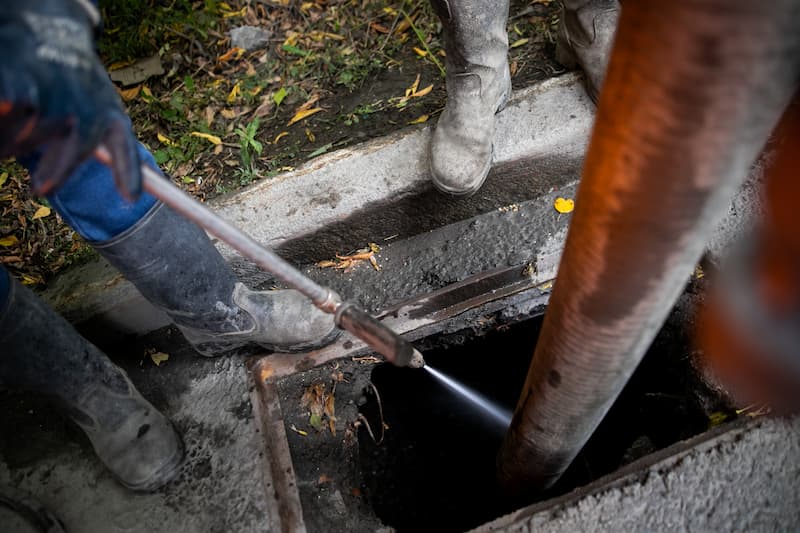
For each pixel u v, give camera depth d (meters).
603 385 1.07
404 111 2.23
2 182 2.29
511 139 1.89
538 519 1.31
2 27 0.69
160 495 1.60
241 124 2.40
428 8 2.54
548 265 1.87
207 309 1.57
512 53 2.26
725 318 1.56
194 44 2.72
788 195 1.61
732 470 1.29
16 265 2.06
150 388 1.83
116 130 0.79
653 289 0.83
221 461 1.64
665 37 0.58
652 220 0.72
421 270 1.95
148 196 1.33
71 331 1.46
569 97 1.94
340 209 1.90
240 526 1.53
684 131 0.62
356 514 1.58
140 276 1.42
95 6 0.89
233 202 1.97
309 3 2.74
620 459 1.82
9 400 1.85
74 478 1.67
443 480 2.06
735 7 0.53
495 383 2.17
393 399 2.04
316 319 1.69
